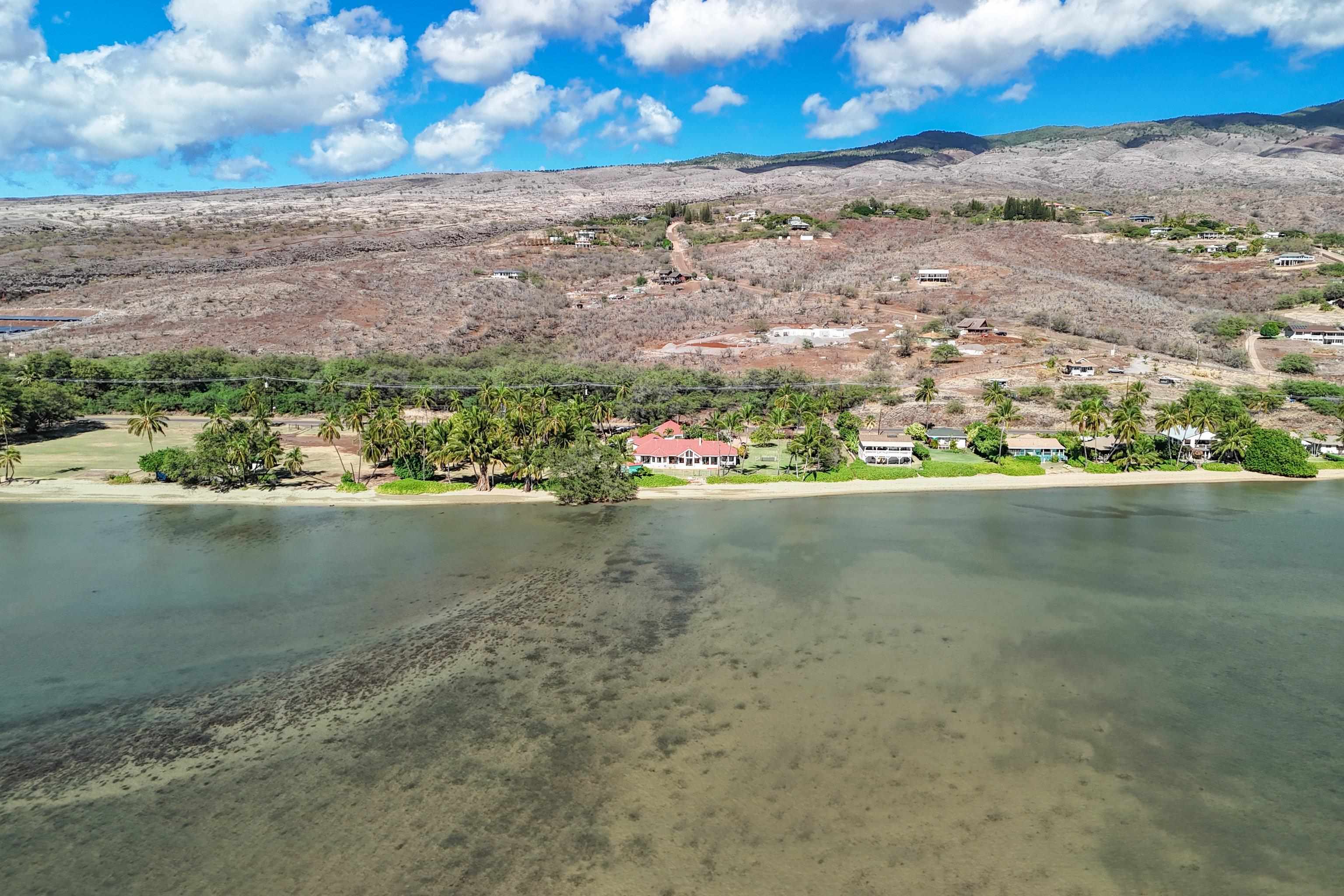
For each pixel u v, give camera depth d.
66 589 54.94
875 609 50.94
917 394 110.38
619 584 55.56
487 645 46.06
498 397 100.94
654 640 46.56
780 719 37.59
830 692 40.19
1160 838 29.48
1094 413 91.44
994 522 71.38
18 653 45.09
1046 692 40.28
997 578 56.59
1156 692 40.31
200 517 73.31
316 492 81.81
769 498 80.56
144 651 45.44
